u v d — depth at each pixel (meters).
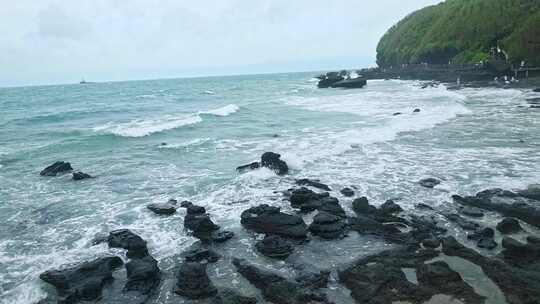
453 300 8.88
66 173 20.22
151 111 48.38
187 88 107.50
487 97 41.97
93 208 15.44
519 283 9.29
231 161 21.52
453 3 100.38
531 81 51.44
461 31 83.62
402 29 120.19
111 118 42.03
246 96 69.44
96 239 12.66
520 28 67.50
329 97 55.25
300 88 83.94
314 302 9.06
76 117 43.28
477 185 15.67
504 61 61.53
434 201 14.50
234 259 11.14
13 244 12.56
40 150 25.59
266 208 13.49
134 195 16.75
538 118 28.56
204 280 9.73
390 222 12.93
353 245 11.72
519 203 13.35
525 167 17.47
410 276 9.90
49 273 10.30
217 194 16.38
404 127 27.06
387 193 15.48
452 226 12.50
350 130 27.75
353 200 14.80
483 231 11.73
